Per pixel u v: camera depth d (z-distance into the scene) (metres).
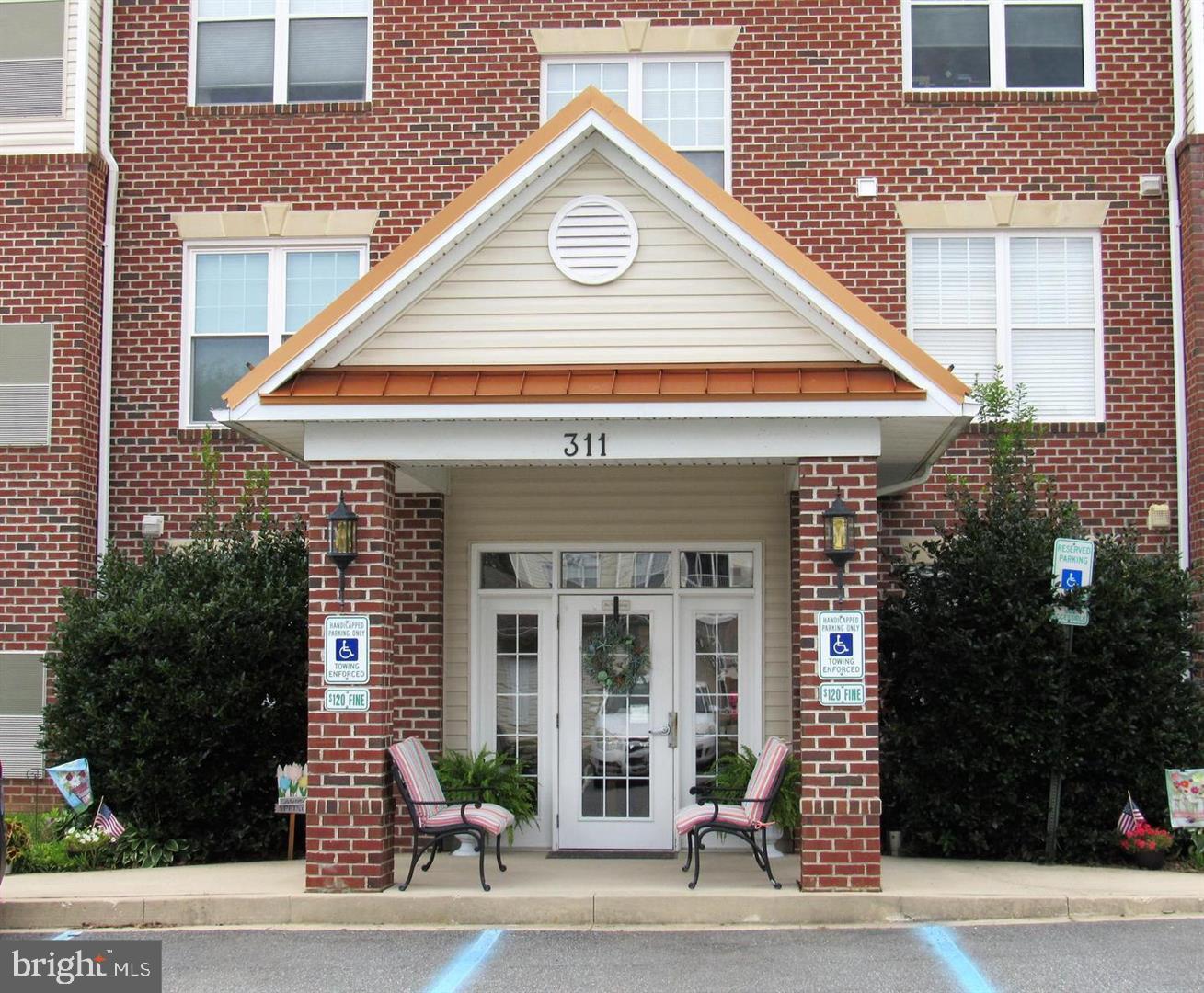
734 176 14.28
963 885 10.66
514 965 8.88
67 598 12.69
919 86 14.48
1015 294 14.12
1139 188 14.09
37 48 14.46
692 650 13.55
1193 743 12.12
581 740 13.45
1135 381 13.88
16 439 14.02
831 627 10.37
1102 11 14.31
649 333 10.71
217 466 14.21
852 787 10.26
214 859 12.43
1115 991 8.09
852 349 10.57
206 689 12.20
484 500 13.62
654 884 10.95
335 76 14.80
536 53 14.52
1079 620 11.78
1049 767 12.06
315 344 10.56
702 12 14.46
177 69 14.73
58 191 14.24
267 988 8.33
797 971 8.64
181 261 14.52
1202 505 13.32
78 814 12.34
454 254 10.82
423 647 13.44
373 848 10.44
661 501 13.53
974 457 13.78
